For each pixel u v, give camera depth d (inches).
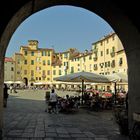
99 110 872.3
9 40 352.2
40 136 415.8
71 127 515.8
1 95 331.6
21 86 3570.4
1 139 342.0
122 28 350.9
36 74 4468.5
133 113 353.1
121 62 2321.6
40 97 1768.0
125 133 429.1
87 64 3324.3
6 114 727.1
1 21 291.0
